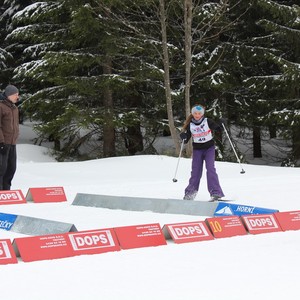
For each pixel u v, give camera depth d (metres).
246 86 25.23
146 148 24.86
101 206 9.56
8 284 4.72
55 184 13.73
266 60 25.77
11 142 11.48
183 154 20.70
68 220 8.09
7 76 27.62
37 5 23.44
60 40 23.03
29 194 10.46
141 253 5.84
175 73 26.47
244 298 4.26
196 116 10.20
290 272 5.00
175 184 12.70
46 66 22.22
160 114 24.44
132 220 8.02
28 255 5.55
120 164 17.02
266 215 7.10
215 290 4.47
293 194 10.37
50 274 5.03
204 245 6.20
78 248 5.82
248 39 25.67
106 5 21.28
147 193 11.16
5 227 7.47
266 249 5.96
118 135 24.28
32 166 16.83
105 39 21.20
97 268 5.23
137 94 22.78
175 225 6.48
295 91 25.20
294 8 24.00
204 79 24.25
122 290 4.50
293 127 24.25
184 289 4.51
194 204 8.52
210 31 25.16
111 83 21.53
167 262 5.43
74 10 21.25
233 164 16.62
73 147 23.47
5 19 29.12
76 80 21.73
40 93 23.08
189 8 20.52
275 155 30.42
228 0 22.45
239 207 8.05
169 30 24.45
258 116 26.25
